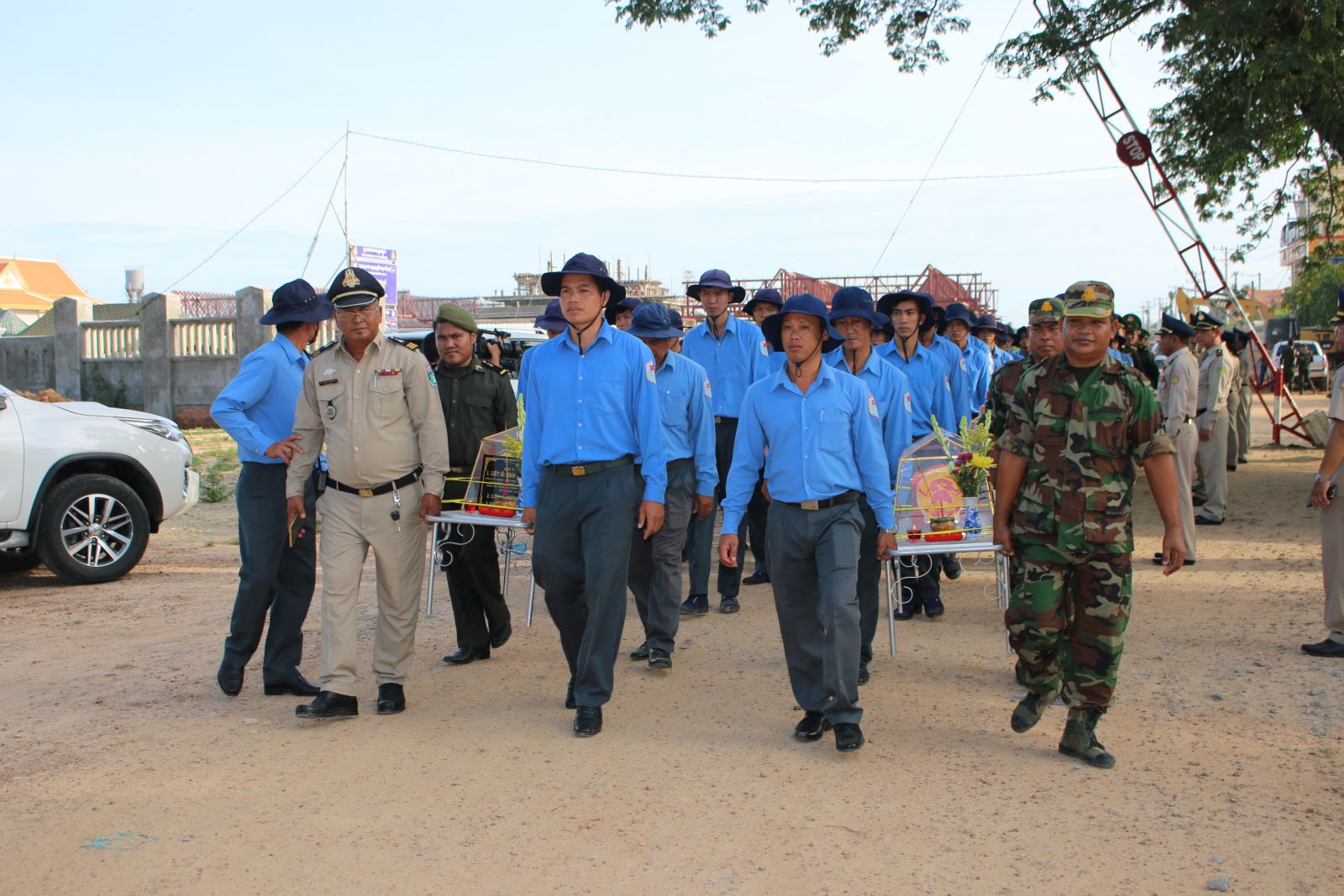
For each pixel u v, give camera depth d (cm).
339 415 532
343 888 360
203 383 2269
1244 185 1418
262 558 568
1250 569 877
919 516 617
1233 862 370
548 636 729
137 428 955
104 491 912
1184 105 1298
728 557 515
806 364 496
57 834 404
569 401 519
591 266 516
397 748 496
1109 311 444
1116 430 452
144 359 2306
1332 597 615
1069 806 420
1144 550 976
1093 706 466
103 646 700
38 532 879
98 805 431
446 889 358
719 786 445
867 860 376
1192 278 1524
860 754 482
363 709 561
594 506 513
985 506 621
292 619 586
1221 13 1078
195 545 1139
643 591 650
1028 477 467
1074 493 454
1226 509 1174
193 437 2084
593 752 489
